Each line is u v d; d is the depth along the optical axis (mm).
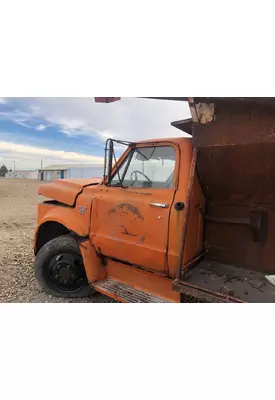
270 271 2625
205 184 2742
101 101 3041
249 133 2182
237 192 2645
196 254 2820
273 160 2223
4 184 25078
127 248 2777
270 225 2611
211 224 2941
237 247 2797
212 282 2395
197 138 2395
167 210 2508
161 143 2777
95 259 3129
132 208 2758
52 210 3629
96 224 3080
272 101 2010
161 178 2740
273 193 2484
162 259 2533
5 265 4473
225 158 2375
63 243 3361
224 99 2172
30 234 6844
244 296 2137
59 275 3375
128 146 3049
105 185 3127
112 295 2791
